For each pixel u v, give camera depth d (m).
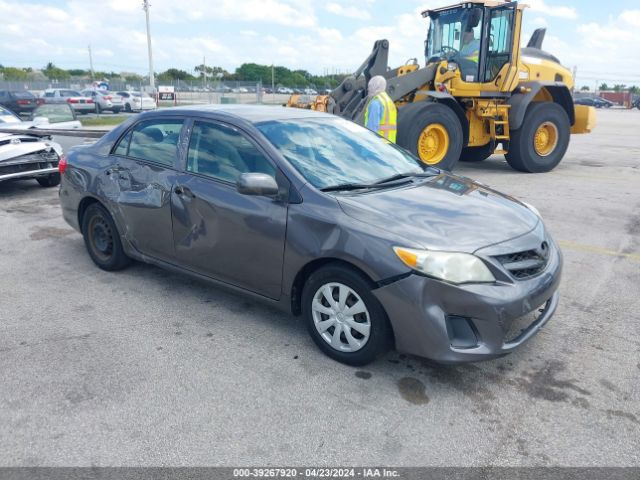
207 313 4.05
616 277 4.79
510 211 3.50
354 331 3.24
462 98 10.34
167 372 3.24
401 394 3.03
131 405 2.91
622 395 3.02
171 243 4.12
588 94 62.09
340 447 2.60
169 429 2.72
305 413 2.85
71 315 4.01
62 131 8.81
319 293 3.35
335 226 3.16
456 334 2.96
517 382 3.15
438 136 9.78
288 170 3.46
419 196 3.50
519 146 10.38
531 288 3.05
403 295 2.92
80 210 4.93
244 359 3.39
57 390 3.04
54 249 5.56
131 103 33.41
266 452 2.56
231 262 3.72
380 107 7.17
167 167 4.13
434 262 2.88
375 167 3.92
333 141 4.00
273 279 3.52
